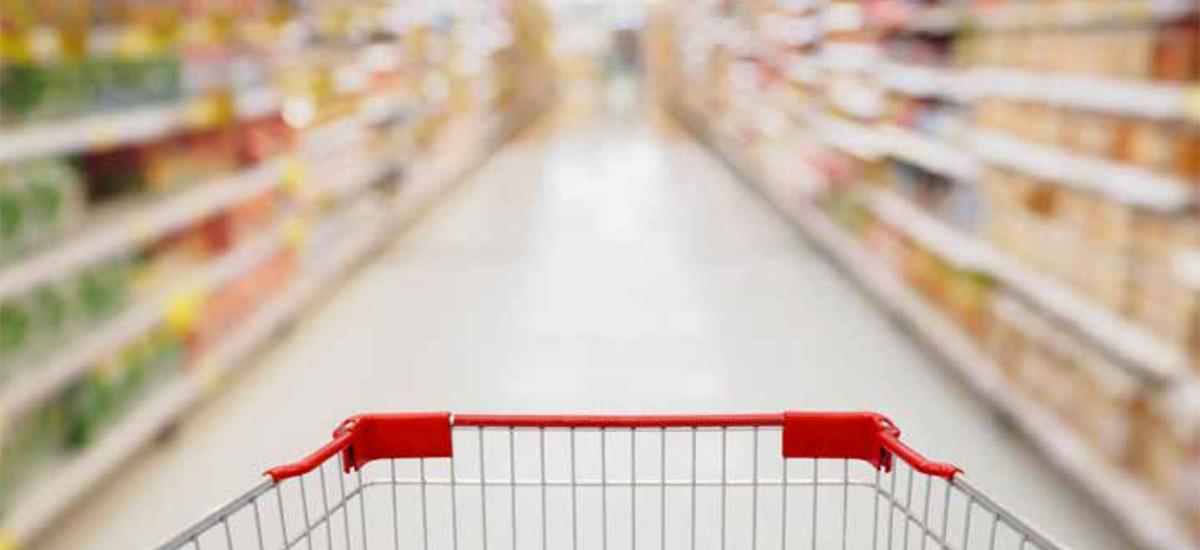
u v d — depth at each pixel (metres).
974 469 2.75
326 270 4.79
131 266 2.99
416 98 7.61
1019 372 2.94
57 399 2.50
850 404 3.30
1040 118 2.86
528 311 4.48
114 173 3.12
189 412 3.28
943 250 3.59
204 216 3.56
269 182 4.10
